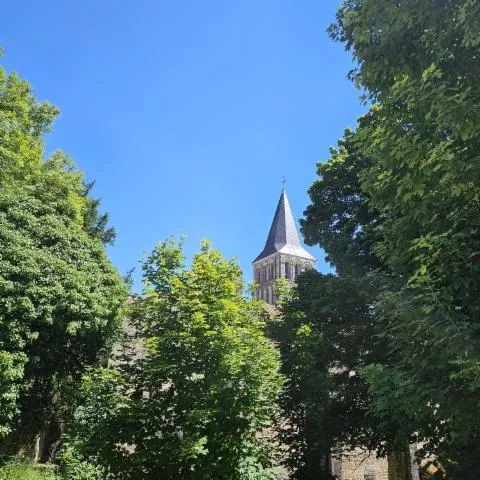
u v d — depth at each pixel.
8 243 18.50
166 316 11.70
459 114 5.68
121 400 10.70
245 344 11.61
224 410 10.55
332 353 16.70
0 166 22.06
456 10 6.49
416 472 18.11
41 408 20.20
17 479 16.00
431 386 6.63
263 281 85.38
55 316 18.45
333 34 8.67
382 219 15.63
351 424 15.58
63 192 23.05
